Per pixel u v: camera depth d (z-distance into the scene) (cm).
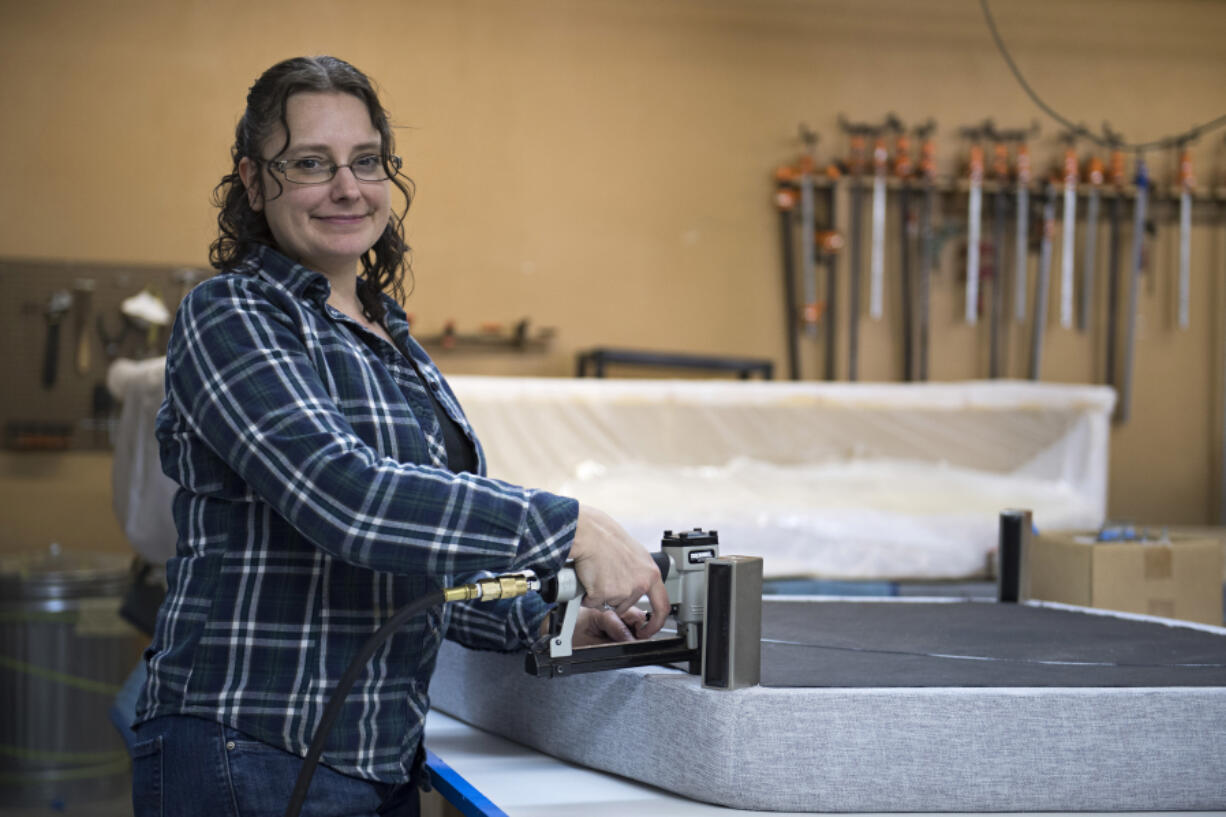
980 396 384
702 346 575
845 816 117
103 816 337
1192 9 610
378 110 126
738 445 369
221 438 107
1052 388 385
